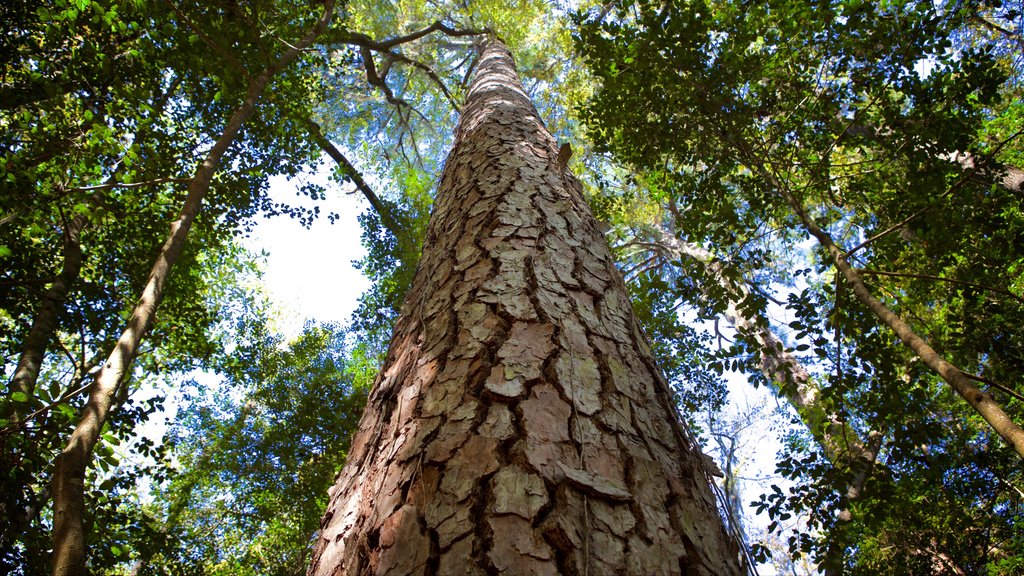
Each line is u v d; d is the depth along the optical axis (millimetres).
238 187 6301
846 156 5527
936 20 3244
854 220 4684
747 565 1028
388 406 1348
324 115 11477
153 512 8531
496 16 10742
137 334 2512
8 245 4332
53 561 1660
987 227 3260
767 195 4309
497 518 832
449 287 1568
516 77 5387
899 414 3658
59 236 4988
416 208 8477
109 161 4531
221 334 9102
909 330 2557
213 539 9000
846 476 3576
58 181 3734
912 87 3449
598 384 1165
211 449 8469
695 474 1111
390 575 814
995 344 3586
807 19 3492
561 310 1373
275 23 5508
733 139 3979
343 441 7312
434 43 12297
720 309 4270
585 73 9508
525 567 761
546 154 2650
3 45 3859
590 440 1010
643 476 978
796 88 3770
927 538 4801
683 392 6430
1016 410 4484
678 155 4387
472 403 1079
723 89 3824
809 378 6449
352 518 1070
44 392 2643
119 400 5047
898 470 4441
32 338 4297
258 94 4254
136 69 4609
